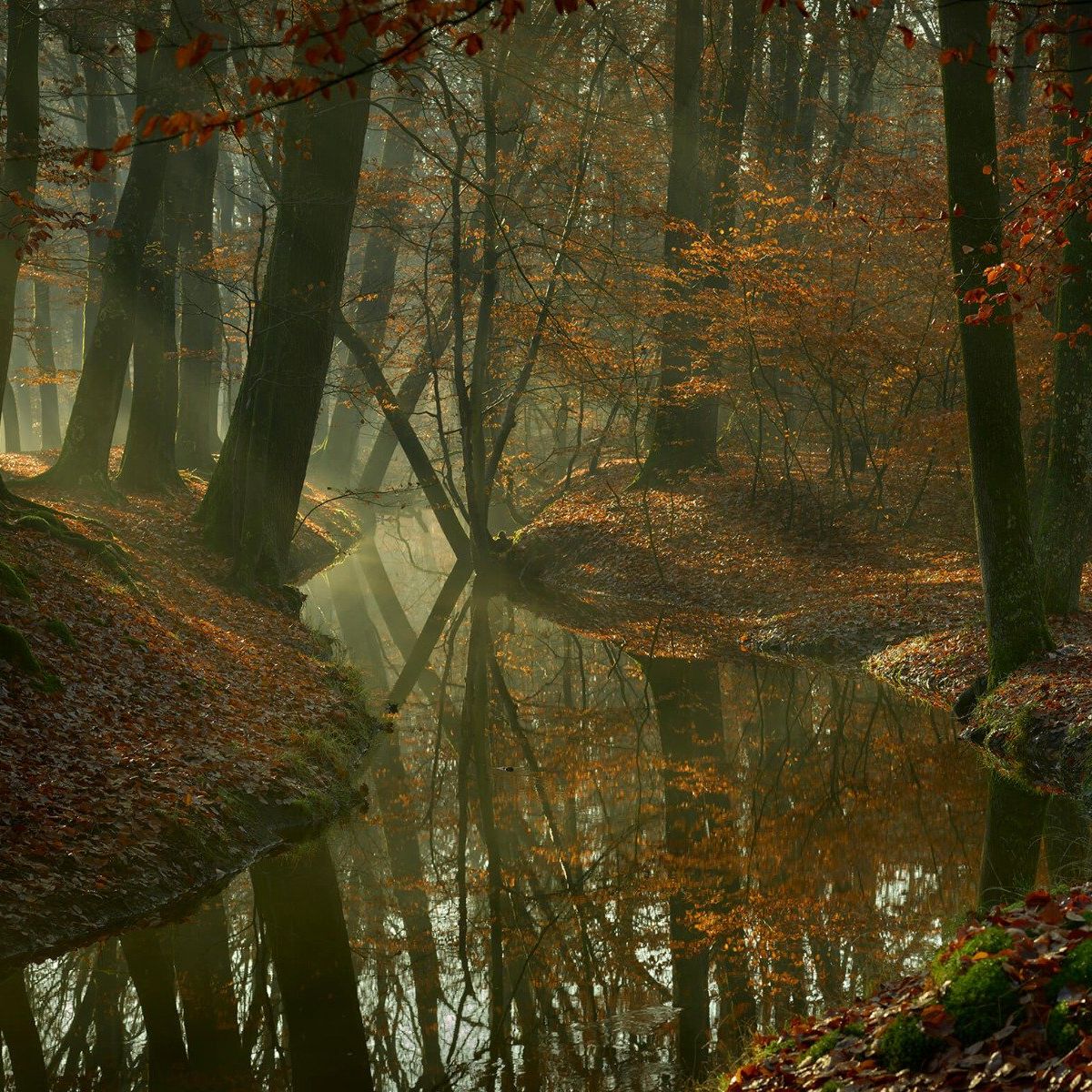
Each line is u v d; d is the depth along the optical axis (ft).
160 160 71.51
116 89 117.91
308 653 57.16
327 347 66.28
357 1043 24.89
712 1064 23.50
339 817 39.73
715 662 66.39
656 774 47.19
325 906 33.09
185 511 76.23
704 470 99.45
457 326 86.84
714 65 99.91
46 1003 25.40
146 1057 23.79
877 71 125.08
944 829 37.11
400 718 56.65
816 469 99.71
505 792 44.73
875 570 75.66
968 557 73.82
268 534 66.39
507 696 61.77
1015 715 44.04
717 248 72.59
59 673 36.55
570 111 80.64
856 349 72.38
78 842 29.55
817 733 50.47
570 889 35.04
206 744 37.96
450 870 36.50
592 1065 23.79
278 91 14.69
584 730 54.60
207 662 45.75
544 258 96.73
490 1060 24.12
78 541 51.16
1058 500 52.01
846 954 28.73
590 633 75.46
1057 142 55.47
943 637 58.08
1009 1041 15.08
